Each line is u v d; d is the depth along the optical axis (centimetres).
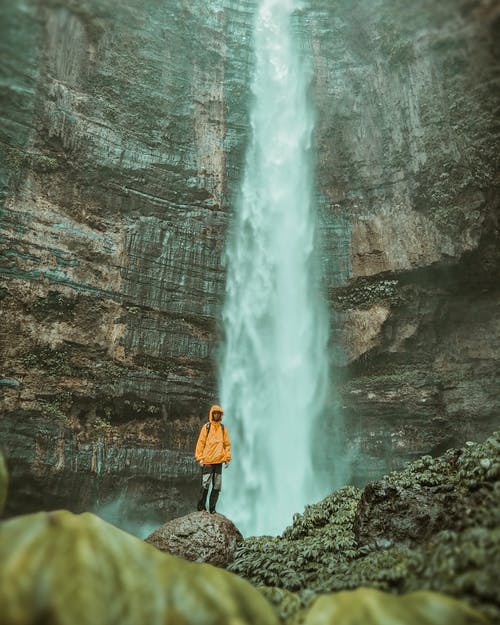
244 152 2650
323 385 2358
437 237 2300
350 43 2766
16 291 1884
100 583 277
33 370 1856
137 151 2342
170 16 2591
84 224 2139
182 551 786
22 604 257
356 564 611
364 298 2431
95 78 2289
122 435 2003
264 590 496
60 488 1784
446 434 2178
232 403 2278
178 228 2361
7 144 1991
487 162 2194
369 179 2534
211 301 2347
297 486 2238
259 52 2875
